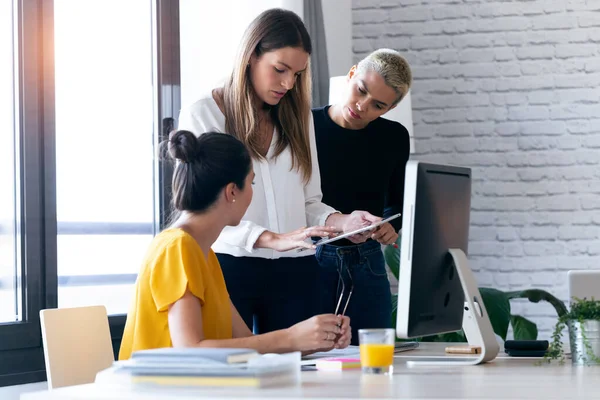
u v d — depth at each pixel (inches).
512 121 197.0
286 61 93.2
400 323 74.7
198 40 157.5
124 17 148.3
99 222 143.4
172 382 55.7
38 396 54.1
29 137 129.3
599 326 77.9
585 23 195.0
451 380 63.6
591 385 60.4
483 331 79.4
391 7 200.4
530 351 87.8
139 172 150.4
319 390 55.5
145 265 75.2
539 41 196.4
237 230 92.3
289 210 99.1
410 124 171.2
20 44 129.3
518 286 195.2
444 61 199.0
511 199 196.2
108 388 56.1
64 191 137.9
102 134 144.3
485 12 198.1
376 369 67.4
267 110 98.9
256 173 97.7
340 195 120.9
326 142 120.6
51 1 132.9
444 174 80.8
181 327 71.4
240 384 55.1
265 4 164.6
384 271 119.6
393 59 113.5
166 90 152.9
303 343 72.8
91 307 87.5
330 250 116.5
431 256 77.6
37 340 128.7
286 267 96.7
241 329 86.5
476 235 196.9
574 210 194.4
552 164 195.5
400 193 126.3
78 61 140.7
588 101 194.9
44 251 131.0
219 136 79.8
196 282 72.9
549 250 194.7
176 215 84.7
